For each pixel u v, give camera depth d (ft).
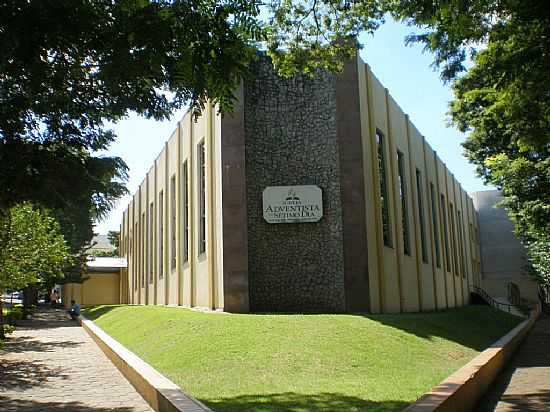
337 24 39.65
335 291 61.11
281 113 64.39
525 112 31.99
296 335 41.47
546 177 56.44
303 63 41.04
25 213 56.49
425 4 29.22
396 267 72.43
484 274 163.32
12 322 90.33
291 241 62.34
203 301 69.67
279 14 39.37
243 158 63.16
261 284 61.72
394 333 45.78
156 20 22.62
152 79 25.62
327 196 62.85
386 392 27.63
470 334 57.41
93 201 29.73
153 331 52.11
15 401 31.45
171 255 89.15
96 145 28.63
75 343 65.62
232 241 61.87
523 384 37.42
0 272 59.31
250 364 35.06
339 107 63.98
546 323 106.93
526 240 110.63
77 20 22.13
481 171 73.10
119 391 34.30
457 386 26.13
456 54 33.24
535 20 26.55
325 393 27.53
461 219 132.16
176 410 23.59
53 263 71.72
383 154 73.15
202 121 72.95
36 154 26.73
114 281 168.25
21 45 21.61
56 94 26.23
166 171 94.12
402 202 80.84
